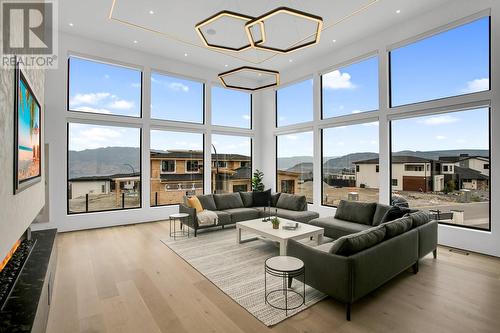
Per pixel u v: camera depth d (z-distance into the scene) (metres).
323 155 6.78
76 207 5.61
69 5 4.44
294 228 4.19
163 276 3.29
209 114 7.53
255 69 4.58
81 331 2.21
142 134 6.35
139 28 5.21
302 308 2.55
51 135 5.24
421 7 4.52
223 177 7.96
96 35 5.50
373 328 2.24
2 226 1.57
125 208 6.20
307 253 2.72
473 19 4.14
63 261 3.77
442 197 4.67
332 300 2.71
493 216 3.96
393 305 2.61
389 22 5.02
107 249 4.31
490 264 3.65
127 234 5.24
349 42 5.86
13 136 1.85
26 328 1.57
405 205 5.05
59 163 5.33
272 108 8.18
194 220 5.08
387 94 5.30
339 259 2.40
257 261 3.80
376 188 5.62
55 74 5.29
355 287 2.37
